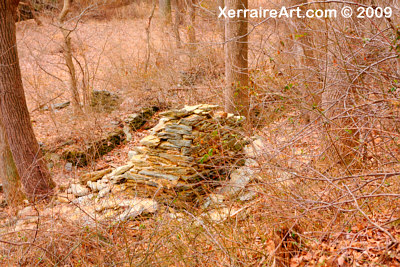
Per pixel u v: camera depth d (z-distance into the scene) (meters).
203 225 4.10
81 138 10.80
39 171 8.64
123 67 13.48
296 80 5.00
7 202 9.51
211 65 11.18
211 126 6.50
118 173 7.04
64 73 14.80
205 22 11.59
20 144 8.65
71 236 4.75
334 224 3.75
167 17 16.55
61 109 12.76
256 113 8.09
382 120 4.58
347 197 3.82
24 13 14.65
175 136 6.42
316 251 3.42
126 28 17.48
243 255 3.98
